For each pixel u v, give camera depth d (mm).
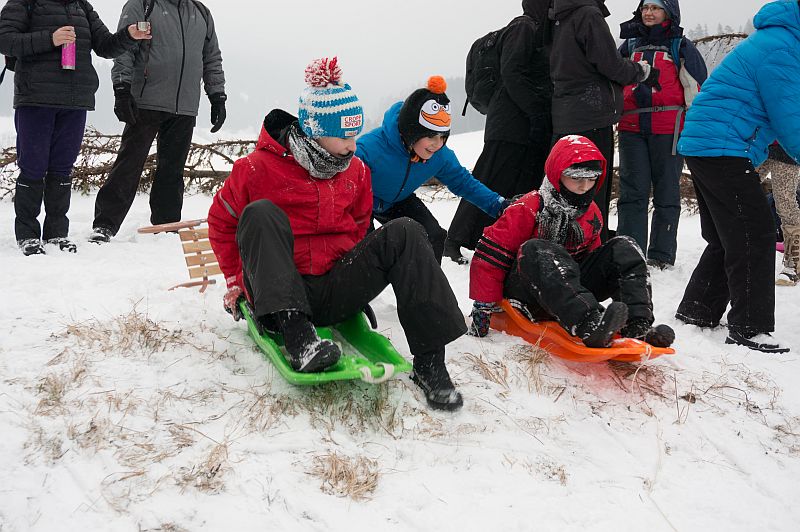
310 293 2719
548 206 3137
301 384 2557
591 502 2178
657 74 5059
